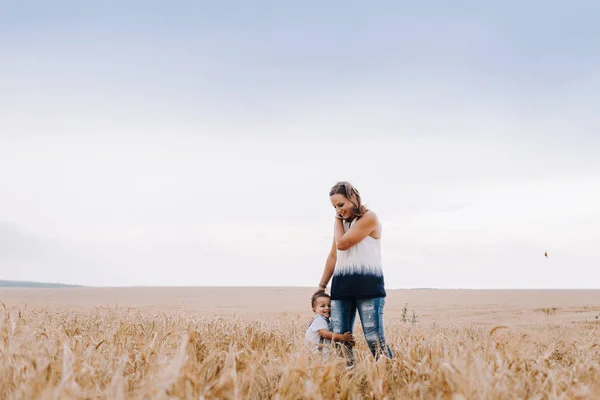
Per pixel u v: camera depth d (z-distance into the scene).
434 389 3.32
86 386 3.10
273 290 77.56
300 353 3.64
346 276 5.03
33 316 5.80
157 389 2.87
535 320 18.02
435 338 4.95
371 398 3.50
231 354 3.37
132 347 4.77
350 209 5.05
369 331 4.91
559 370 3.65
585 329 11.43
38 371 3.02
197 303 32.38
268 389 3.36
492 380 3.07
